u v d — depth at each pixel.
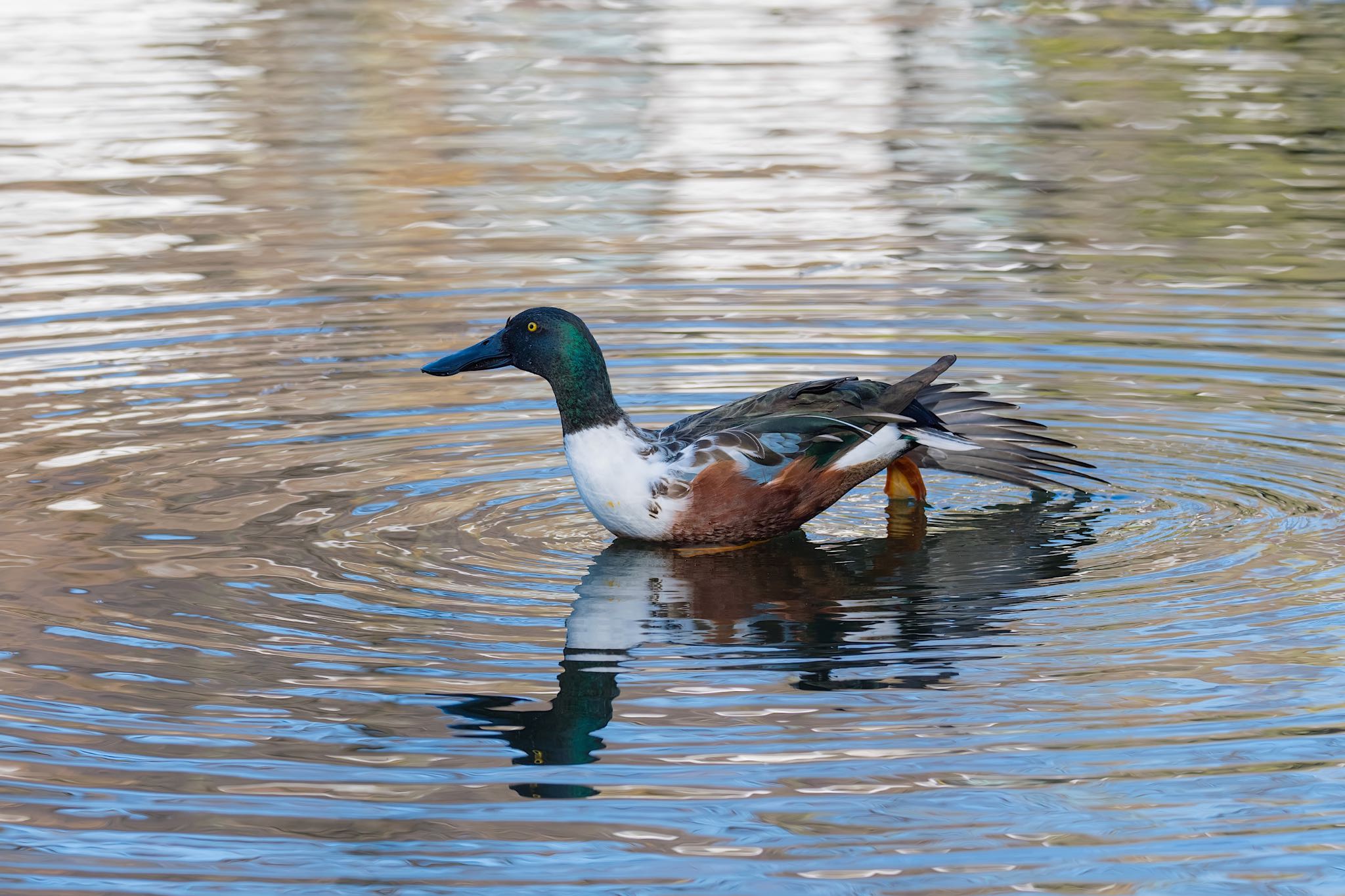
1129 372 14.59
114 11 32.62
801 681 8.98
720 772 7.96
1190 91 25.66
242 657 9.27
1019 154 22.44
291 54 28.86
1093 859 7.21
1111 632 9.58
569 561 10.95
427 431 13.48
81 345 15.50
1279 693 8.69
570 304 16.72
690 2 33.78
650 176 21.70
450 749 8.20
